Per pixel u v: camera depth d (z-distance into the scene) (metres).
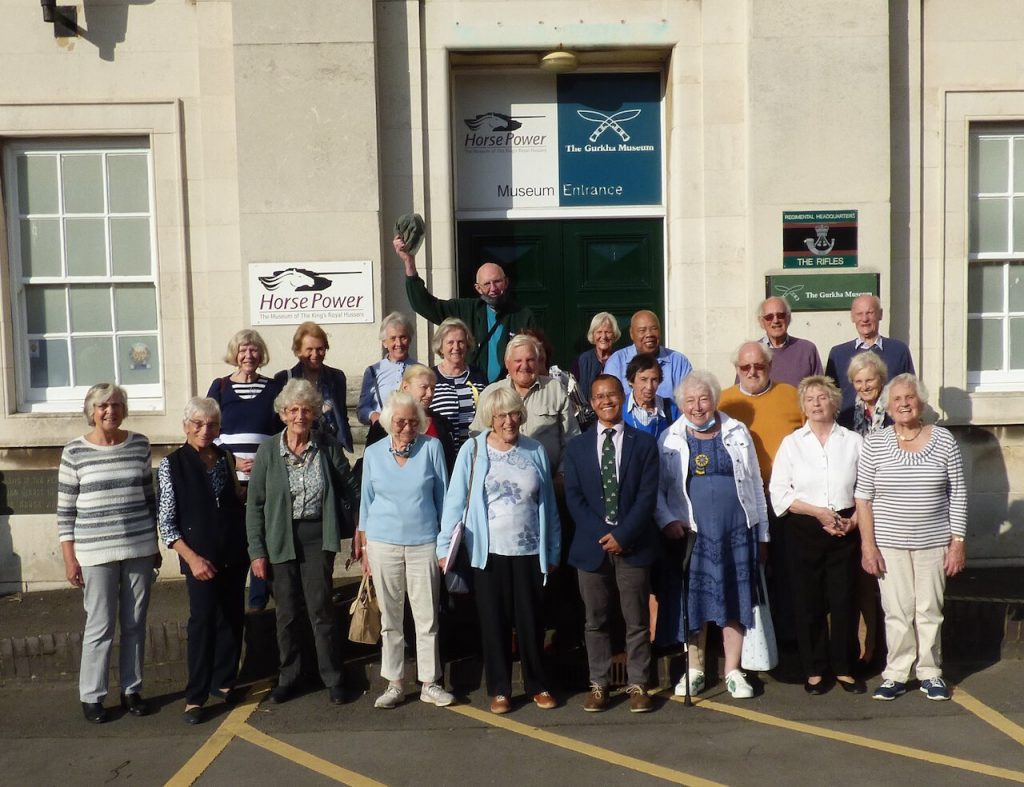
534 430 6.96
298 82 8.49
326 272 8.55
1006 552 8.90
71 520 6.54
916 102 8.86
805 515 6.72
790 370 7.69
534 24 8.68
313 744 6.09
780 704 6.59
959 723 6.23
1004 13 8.86
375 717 6.47
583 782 5.52
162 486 6.58
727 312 8.80
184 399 8.79
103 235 8.94
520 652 6.57
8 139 8.82
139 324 8.98
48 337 8.97
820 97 8.60
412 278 7.92
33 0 8.66
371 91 8.50
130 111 8.72
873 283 8.67
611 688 6.92
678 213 8.80
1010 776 5.50
